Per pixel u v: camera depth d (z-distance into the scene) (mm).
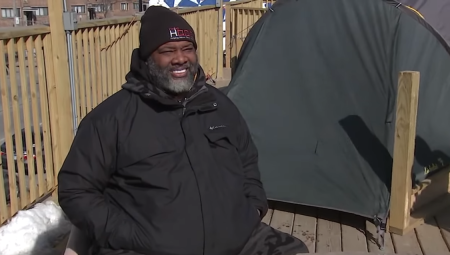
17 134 3949
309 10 4547
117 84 5828
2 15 39594
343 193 3963
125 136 2332
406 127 3600
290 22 4594
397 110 3627
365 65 4234
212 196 2355
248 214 2498
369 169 3920
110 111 2357
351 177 3975
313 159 4160
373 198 3820
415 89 3523
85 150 2332
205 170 2379
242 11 9852
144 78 2424
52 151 4473
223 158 2494
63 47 4430
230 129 2564
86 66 4973
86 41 4949
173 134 2383
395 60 4129
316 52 4457
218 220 2340
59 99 4465
